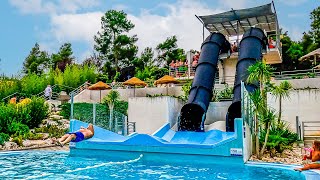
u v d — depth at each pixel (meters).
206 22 29.08
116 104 27.47
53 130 21.92
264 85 18.75
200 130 20.77
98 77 46.00
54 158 15.33
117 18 62.88
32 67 66.19
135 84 30.64
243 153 13.33
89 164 13.72
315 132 19.41
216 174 11.51
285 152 16.08
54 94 35.72
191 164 13.77
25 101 25.25
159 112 22.33
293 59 46.81
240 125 13.55
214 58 24.78
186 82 31.75
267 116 14.71
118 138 17.55
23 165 13.33
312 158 11.96
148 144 15.23
